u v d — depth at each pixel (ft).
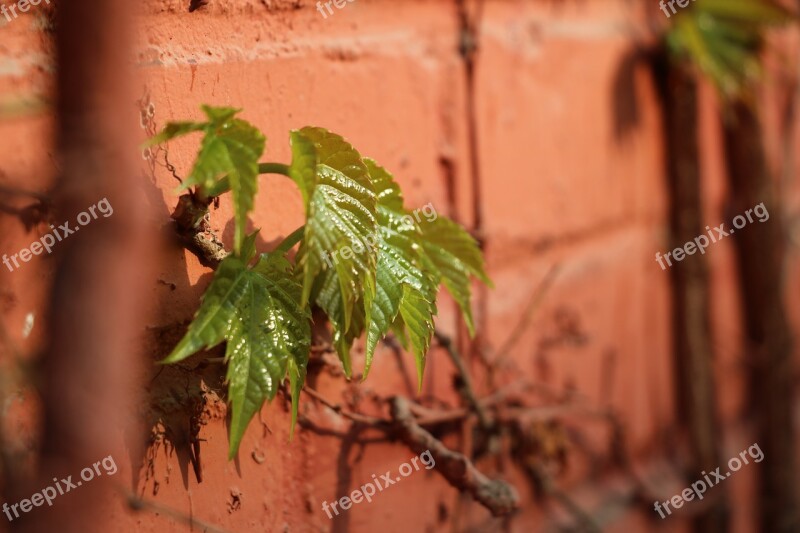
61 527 1.70
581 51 3.03
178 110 2.15
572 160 3.00
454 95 2.65
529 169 2.85
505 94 2.79
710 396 3.78
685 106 3.58
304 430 2.33
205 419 2.18
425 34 2.60
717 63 3.46
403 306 2.15
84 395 1.69
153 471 2.10
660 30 3.48
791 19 3.45
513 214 2.81
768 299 4.32
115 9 1.70
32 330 2.00
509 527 2.76
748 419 4.34
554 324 2.94
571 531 2.91
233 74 2.23
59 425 1.69
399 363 2.49
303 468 2.33
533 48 2.87
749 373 4.36
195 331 2.01
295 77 2.32
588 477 3.08
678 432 3.71
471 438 2.61
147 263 2.09
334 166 2.07
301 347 2.08
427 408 2.55
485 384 2.70
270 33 2.29
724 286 4.15
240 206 1.97
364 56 2.45
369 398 2.43
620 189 3.27
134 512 2.08
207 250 2.15
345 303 2.04
